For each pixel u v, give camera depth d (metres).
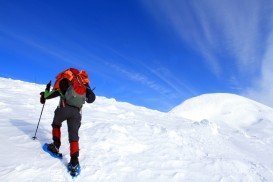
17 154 5.45
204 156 7.83
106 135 7.25
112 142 6.95
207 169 6.88
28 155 5.50
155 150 7.35
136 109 14.37
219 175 6.73
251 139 11.95
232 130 13.49
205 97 33.72
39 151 5.75
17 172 4.84
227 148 9.27
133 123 9.70
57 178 4.98
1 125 6.89
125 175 5.64
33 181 4.72
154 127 9.22
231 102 31.42
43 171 5.05
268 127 17.48
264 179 7.16
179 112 30.95
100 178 5.32
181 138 8.81
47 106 10.11
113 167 5.81
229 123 26.36
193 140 9.09
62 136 6.87
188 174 6.38
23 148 5.76
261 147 10.80
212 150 8.61
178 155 7.39
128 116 11.33
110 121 9.41
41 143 6.16
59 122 5.60
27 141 6.14
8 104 9.27
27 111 8.79
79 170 5.19
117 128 7.90
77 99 5.42
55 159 5.57
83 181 5.12
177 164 6.76
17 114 8.22
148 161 6.55
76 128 5.41
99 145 6.69
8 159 5.20
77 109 5.49
